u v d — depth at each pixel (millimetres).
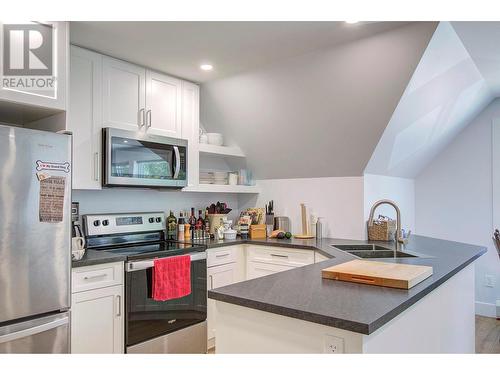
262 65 3066
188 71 3211
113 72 2879
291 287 1586
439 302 1887
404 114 3006
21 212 1890
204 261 3119
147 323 2652
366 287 1580
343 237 3568
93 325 2357
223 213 3834
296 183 3916
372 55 2609
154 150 3066
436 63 2654
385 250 2732
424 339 1665
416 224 4840
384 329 1289
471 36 2498
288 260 3217
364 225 3449
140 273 2625
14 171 1868
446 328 2006
